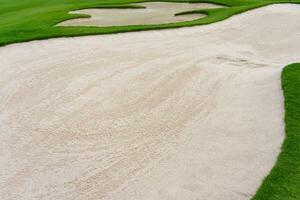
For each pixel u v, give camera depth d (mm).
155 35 20766
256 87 13938
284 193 8141
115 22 24828
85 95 13562
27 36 20047
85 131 11320
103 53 17719
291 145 9867
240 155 9914
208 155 9992
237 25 22688
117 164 9727
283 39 20297
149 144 10578
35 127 11602
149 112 12344
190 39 20203
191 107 12641
